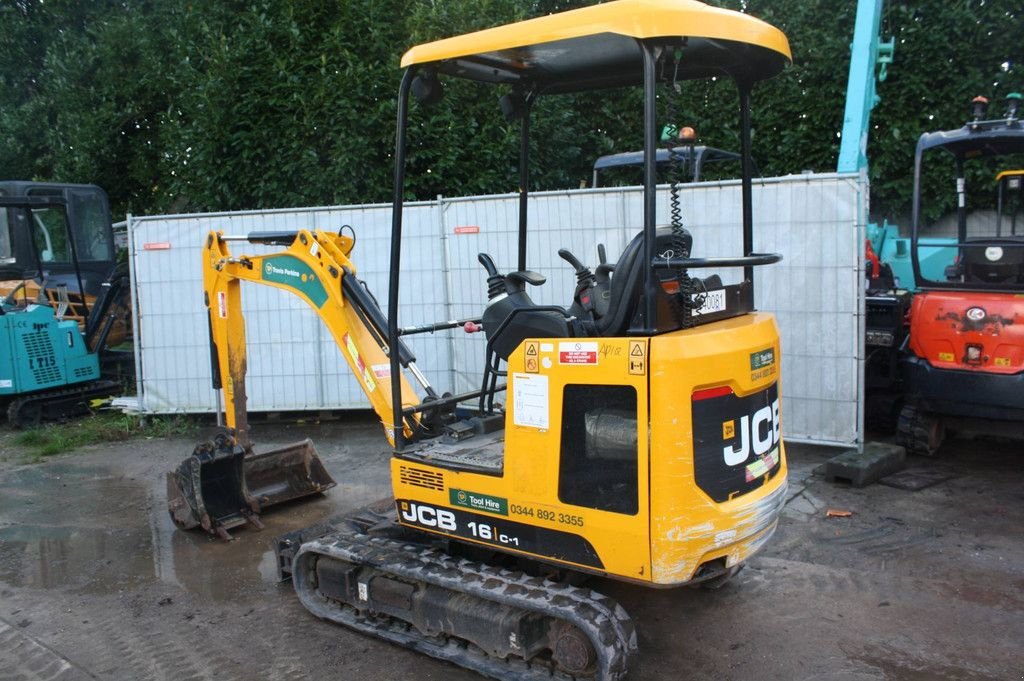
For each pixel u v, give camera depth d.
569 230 7.15
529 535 3.48
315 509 5.91
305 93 9.07
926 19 9.77
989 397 5.82
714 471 3.17
